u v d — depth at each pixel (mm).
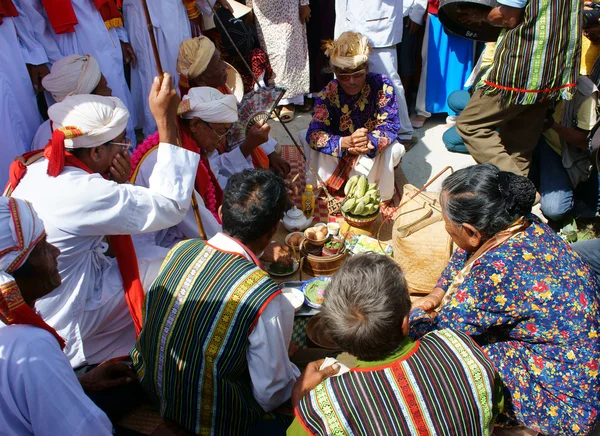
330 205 3424
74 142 2123
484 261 1829
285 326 1818
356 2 4242
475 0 3205
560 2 3016
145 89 4457
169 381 1747
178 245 1864
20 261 1464
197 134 2686
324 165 3670
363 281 1397
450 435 1348
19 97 3484
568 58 3119
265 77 5000
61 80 3113
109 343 2381
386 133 3492
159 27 4207
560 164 3609
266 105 3268
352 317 1371
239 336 1645
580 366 1807
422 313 2148
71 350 2213
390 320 1357
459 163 4551
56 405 1423
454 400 1362
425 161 4586
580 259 1901
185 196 2240
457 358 1418
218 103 2617
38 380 1391
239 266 1703
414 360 1408
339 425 1351
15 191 2111
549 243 1858
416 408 1347
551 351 1848
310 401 1406
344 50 3305
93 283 2258
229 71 3730
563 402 1859
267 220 1795
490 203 1788
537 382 1896
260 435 1827
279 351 1712
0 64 3332
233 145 3326
